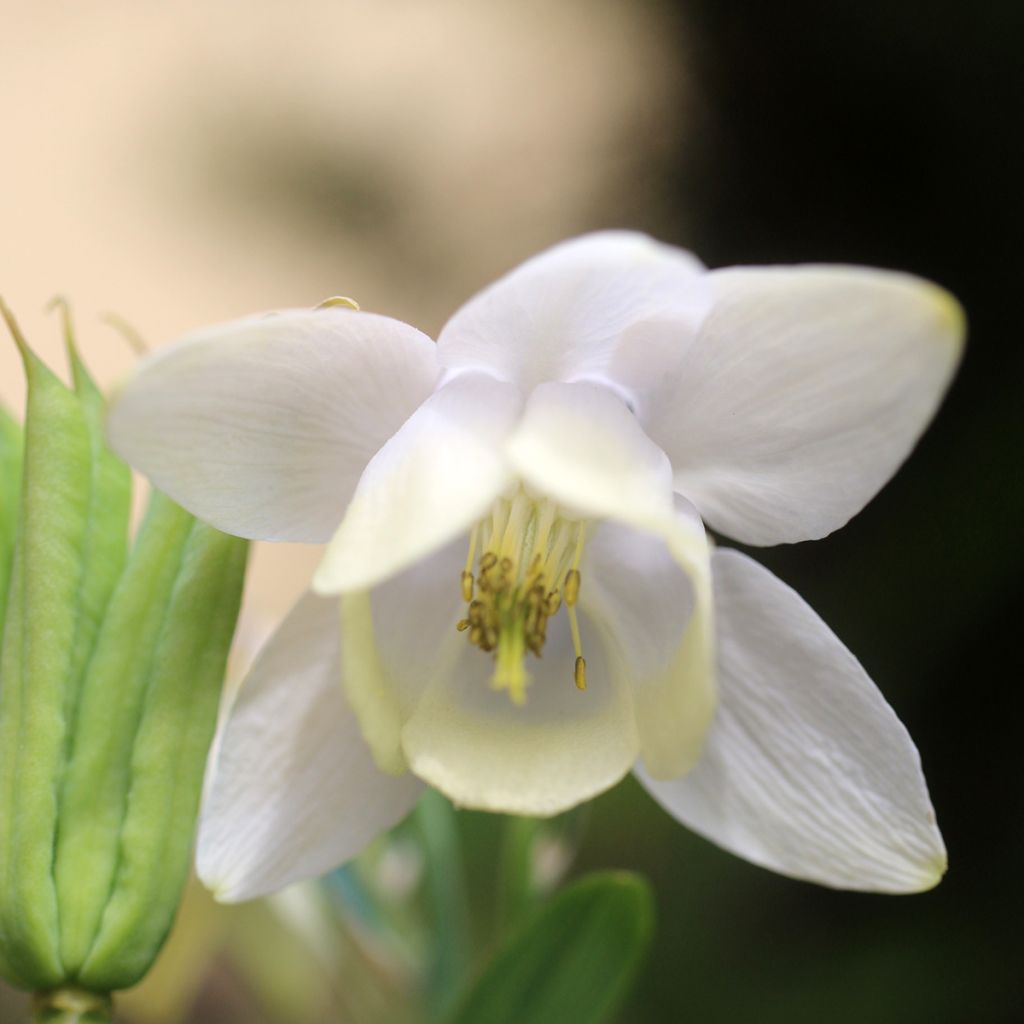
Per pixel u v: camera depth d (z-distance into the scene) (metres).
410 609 0.30
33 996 0.29
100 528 0.29
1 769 0.29
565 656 0.30
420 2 0.71
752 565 0.29
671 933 0.47
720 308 0.29
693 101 0.63
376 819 0.30
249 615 0.34
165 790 0.29
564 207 0.68
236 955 0.35
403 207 0.71
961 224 0.54
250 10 0.72
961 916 0.48
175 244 0.71
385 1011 0.34
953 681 0.49
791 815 0.30
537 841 0.33
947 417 0.51
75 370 0.30
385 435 0.29
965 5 0.52
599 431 0.29
